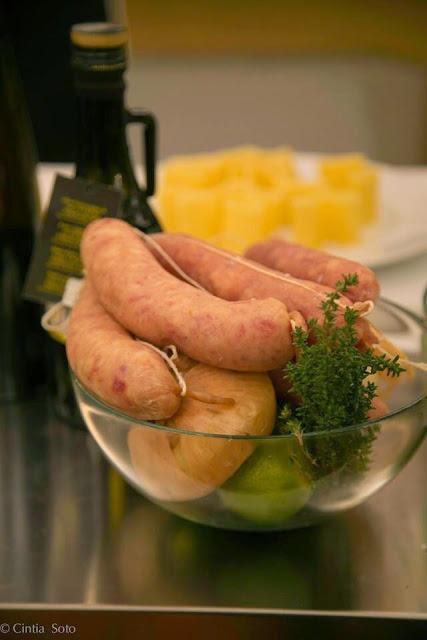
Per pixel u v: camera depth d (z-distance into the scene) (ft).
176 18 8.11
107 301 2.11
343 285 1.97
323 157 4.67
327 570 2.14
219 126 7.24
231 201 3.75
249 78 7.78
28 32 5.31
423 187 4.20
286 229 3.89
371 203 3.91
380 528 2.28
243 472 1.94
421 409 2.01
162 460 1.94
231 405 1.93
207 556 2.19
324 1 7.97
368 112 7.38
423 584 2.10
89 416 2.07
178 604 2.04
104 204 2.51
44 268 2.55
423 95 7.50
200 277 2.18
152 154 2.67
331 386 1.89
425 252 3.65
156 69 7.88
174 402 1.91
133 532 2.27
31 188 2.89
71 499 2.41
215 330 1.92
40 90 5.46
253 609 2.02
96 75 2.42
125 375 1.92
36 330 2.81
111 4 5.47
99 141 2.52
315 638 2.03
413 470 2.49
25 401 2.85
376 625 2.02
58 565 2.16
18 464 2.56
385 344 2.18
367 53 8.07
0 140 2.78
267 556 2.18
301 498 2.00
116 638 2.05
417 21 7.82
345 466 1.95
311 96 7.54
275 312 1.91
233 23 8.08
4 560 2.18
